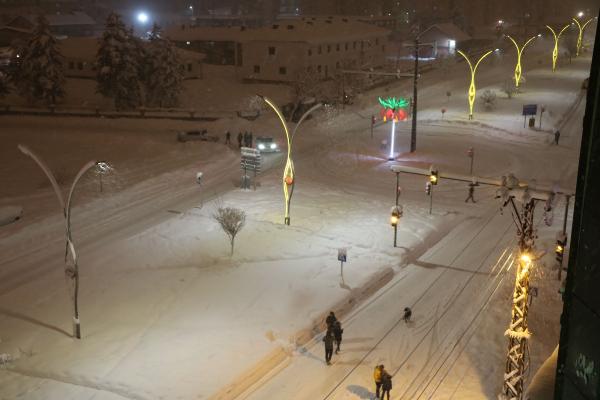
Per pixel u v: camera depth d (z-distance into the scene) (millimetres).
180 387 17328
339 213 33062
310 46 78062
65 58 79688
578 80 79688
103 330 20625
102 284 24328
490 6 186625
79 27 130625
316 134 53906
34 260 27000
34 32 64125
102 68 61594
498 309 22562
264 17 173000
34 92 64500
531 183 16844
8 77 68000
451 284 24922
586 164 4793
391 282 25109
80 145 50062
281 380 18000
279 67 78562
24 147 18359
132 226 31234
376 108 66000
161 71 64125
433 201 35562
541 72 88062
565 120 58594
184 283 24391
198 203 34750
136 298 23062
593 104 4684
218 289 23828
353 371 18531
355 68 80375
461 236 30469
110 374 17953
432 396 17281
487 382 17938
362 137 52531
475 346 19969
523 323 15992
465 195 36812
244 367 18438
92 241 29203
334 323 19141
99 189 37062
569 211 34188
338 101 66688
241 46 83562
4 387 17297
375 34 93438
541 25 152625
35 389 17203
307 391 17453
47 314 21828
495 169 42438
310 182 39312
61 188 37281
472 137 52438
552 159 45281
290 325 21031
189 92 72688
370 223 31516
